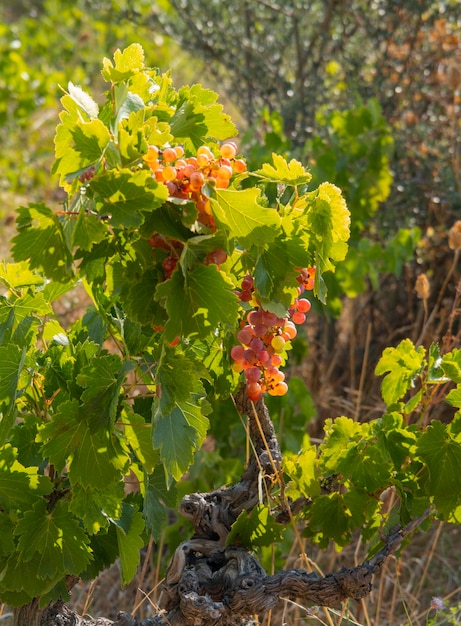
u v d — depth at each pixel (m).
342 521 1.42
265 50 3.46
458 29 3.18
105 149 1.01
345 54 3.36
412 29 3.14
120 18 4.02
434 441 1.34
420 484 1.38
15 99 4.79
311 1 3.35
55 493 1.26
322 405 2.73
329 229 1.12
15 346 1.19
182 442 1.11
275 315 1.12
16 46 5.13
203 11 3.53
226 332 1.22
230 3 3.48
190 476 2.15
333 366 2.87
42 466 1.31
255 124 2.83
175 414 1.12
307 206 1.13
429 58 3.10
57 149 1.08
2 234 3.79
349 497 1.39
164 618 1.26
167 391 1.09
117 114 1.08
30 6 6.61
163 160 1.08
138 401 1.34
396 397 1.49
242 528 1.31
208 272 1.02
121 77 1.12
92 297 1.29
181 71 4.83
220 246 1.04
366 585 1.22
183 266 1.01
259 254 1.09
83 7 5.11
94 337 1.32
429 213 2.99
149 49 5.01
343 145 2.67
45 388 1.27
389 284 3.05
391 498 1.80
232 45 3.53
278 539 1.32
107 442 1.13
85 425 1.13
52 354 1.28
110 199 0.99
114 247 1.11
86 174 1.01
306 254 1.10
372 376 2.96
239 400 1.37
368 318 3.08
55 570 1.20
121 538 1.26
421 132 3.09
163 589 1.34
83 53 5.50
